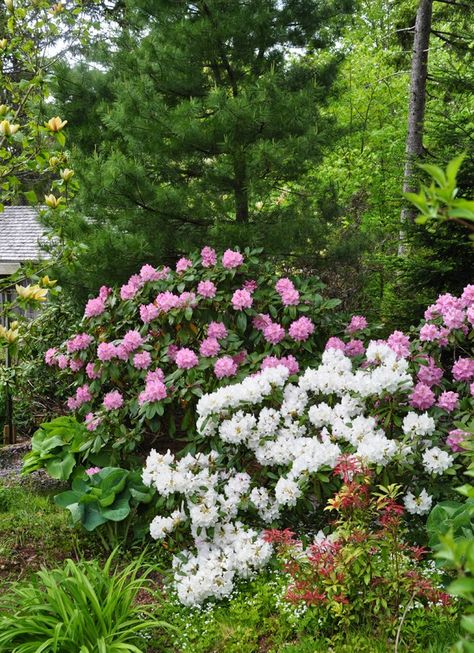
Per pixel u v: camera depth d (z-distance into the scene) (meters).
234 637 3.18
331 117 6.98
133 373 5.17
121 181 5.89
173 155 6.41
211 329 5.12
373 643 2.90
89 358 5.57
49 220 6.48
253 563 3.54
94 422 4.98
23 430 8.48
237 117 5.74
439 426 4.04
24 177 13.63
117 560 4.24
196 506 3.82
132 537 4.43
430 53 12.52
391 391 3.84
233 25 6.32
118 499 4.34
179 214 6.42
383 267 7.77
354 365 5.05
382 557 3.08
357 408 4.00
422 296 6.66
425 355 4.23
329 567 3.04
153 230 6.33
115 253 6.23
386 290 7.65
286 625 3.20
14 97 4.18
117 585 3.38
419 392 4.00
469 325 4.39
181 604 3.56
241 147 6.07
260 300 5.46
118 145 7.34
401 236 7.61
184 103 5.98
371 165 10.90
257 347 5.60
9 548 4.37
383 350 4.08
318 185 7.25
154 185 6.27
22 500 5.35
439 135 6.41
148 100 6.07
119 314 5.52
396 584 2.92
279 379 4.17
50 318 7.19
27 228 12.92
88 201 6.45
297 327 5.16
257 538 3.67
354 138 11.67
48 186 14.51
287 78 7.04
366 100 12.81
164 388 4.71
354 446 3.75
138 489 4.37
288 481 3.67
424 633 2.91
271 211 6.97
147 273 5.54
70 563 3.34
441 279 6.42
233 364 4.85
